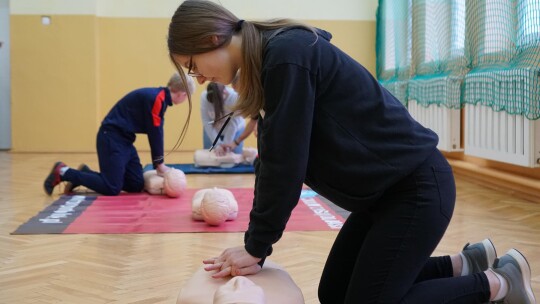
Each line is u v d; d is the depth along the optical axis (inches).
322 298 69.4
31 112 310.5
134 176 173.5
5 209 149.3
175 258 103.0
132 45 316.2
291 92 53.6
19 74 308.7
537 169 164.9
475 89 180.2
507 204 156.2
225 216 129.0
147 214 141.9
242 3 316.8
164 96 165.5
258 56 55.4
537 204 155.9
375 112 56.7
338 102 56.1
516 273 62.9
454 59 199.5
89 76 310.5
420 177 57.6
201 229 126.0
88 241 115.5
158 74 318.3
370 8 323.0
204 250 108.6
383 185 56.4
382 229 57.9
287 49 54.0
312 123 56.2
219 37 55.9
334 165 57.2
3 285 87.6
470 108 185.9
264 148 55.6
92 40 309.0
